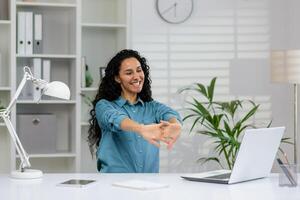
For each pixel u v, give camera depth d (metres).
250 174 2.86
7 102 4.89
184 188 2.63
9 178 2.93
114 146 3.35
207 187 2.66
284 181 2.71
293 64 4.71
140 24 5.13
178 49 5.23
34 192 2.51
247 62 5.39
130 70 3.40
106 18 5.17
